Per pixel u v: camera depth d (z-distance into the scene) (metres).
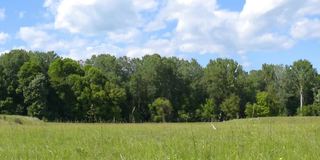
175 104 107.75
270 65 118.38
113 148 10.57
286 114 113.00
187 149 9.34
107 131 18.23
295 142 10.92
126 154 9.16
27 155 9.49
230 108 105.06
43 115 86.19
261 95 108.38
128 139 13.30
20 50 94.88
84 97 91.19
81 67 102.00
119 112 94.94
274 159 7.95
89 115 91.12
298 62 113.62
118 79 105.75
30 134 16.88
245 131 15.93
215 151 9.05
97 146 11.16
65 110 91.06
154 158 8.24
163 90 107.12
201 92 110.06
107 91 94.12
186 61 118.12
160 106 103.62
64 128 20.80
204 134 15.16
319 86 112.88
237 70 110.69
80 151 10.01
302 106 109.88
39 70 90.06
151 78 106.38
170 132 17.11
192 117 108.31
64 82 91.12
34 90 86.00
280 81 115.44
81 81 92.06
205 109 107.12
